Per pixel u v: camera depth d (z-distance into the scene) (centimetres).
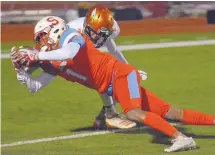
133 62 2539
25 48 1170
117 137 1348
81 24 1295
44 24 1214
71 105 1786
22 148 1266
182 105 1745
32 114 1681
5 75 2317
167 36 3391
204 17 4141
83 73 1220
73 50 1141
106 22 1239
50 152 1212
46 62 1235
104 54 1221
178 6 4284
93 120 1567
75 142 1312
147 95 1241
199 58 2586
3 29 3791
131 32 3606
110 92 1230
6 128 1502
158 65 2456
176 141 1166
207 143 1243
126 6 4284
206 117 1238
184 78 2177
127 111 1185
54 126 1512
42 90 2020
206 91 1947
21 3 4200
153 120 1169
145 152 1181
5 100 1881
